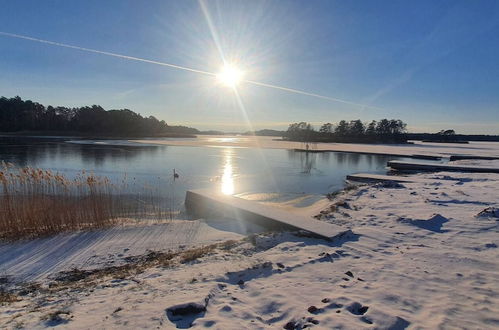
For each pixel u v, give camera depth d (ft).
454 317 9.64
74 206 26.03
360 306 10.41
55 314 10.13
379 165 81.10
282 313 10.16
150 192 41.14
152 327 9.14
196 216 29.86
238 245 18.63
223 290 11.91
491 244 16.42
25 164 67.97
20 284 14.83
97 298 11.68
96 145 135.44
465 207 25.22
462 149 150.20
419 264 14.15
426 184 40.27
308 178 57.06
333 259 15.25
